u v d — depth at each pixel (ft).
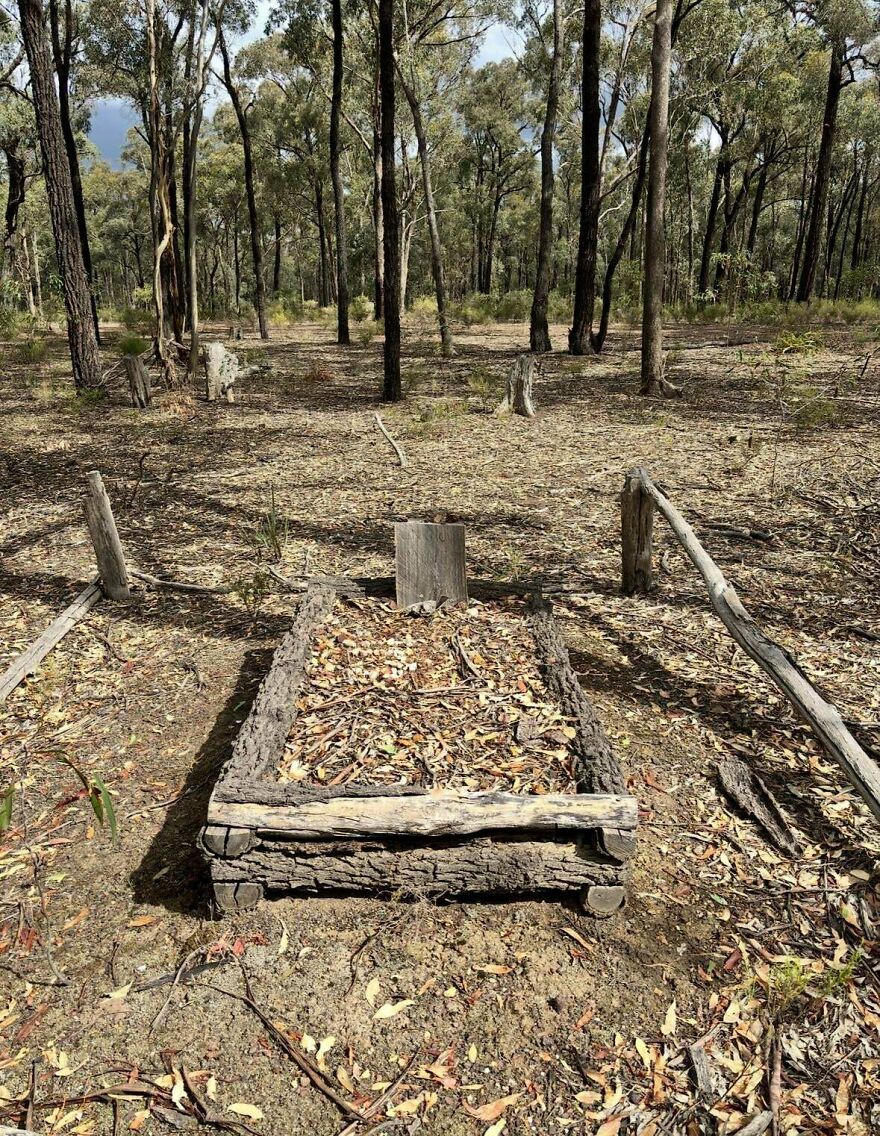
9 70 64.54
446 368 46.60
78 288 37.65
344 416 33.45
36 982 7.43
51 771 10.59
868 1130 5.96
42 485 24.00
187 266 42.27
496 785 8.57
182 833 9.30
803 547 16.80
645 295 34.12
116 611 15.23
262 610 15.01
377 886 7.91
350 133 107.55
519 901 8.08
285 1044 6.72
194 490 23.04
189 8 41.78
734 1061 6.51
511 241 186.50
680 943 7.59
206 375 38.29
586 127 46.06
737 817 9.21
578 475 23.02
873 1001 6.97
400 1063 6.54
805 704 9.07
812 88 87.86
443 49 85.15
